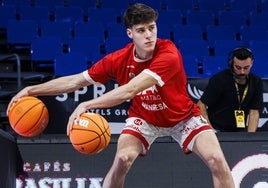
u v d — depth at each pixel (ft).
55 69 51.62
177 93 20.57
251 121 30.07
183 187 25.62
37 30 58.13
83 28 60.59
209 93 29.35
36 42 55.36
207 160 20.03
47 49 55.16
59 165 25.40
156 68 18.83
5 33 59.72
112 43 57.41
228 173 19.88
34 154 25.34
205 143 20.29
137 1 68.74
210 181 25.71
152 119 20.88
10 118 20.15
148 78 18.61
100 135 18.63
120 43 57.57
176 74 19.92
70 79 21.74
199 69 57.06
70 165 25.46
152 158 25.71
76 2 66.80
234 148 26.11
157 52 19.93
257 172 26.07
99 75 21.59
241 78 29.07
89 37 58.23
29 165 25.21
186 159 25.81
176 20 65.67
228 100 29.55
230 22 67.00
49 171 25.31
